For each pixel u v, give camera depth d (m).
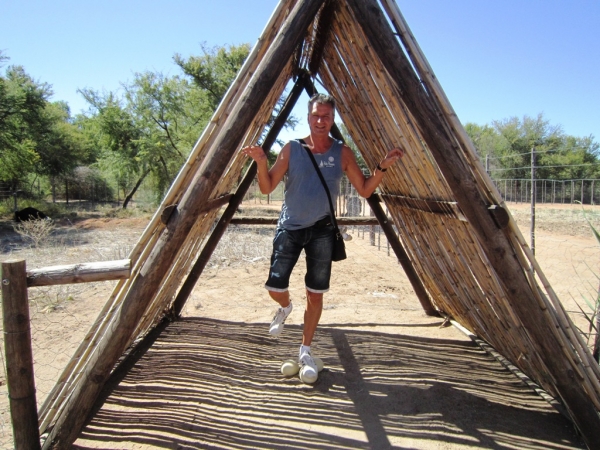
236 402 2.86
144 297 2.16
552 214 17.52
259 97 2.09
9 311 2.05
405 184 3.45
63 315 4.95
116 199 37.59
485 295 3.09
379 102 2.78
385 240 13.30
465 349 3.84
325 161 2.90
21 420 2.12
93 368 2.19
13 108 21.00
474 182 2.09
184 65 22.44
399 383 3.14
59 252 10.20
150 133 25.11
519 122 35.31
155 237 2.33
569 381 2.24
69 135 30.05
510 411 2.78
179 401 2.86
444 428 2.57
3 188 27.06
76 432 2.27
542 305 2.20
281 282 3.02
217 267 8.09
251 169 4.52
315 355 3.64
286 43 2.10
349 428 2.58
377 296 6.00
